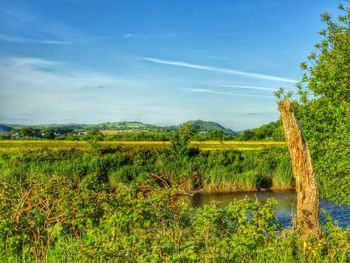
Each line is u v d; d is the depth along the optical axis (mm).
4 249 8547
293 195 30641
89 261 7344
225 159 36312
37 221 9680
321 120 16531
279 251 7871
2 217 9305
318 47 18391
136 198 10125
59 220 9719
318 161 16328
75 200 10117
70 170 31344
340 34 18000
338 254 7844
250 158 37188
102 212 10367
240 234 8062
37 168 31094
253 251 7980
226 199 28750
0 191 10984
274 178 34531
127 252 7535
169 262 7086
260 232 8133
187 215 10062
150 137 93188
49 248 8461
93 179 11836
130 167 32406
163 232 8758
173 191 10375
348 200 15836
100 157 34219
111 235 8570
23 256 8047
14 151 37062
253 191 32562
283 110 10000
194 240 8148
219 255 7711
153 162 35125
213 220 8797
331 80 16719
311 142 16594
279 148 40344
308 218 9500
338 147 15305
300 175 9773
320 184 17797
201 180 33094
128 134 93188
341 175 15789
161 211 9734
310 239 8531
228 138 100438
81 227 9625
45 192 10320
